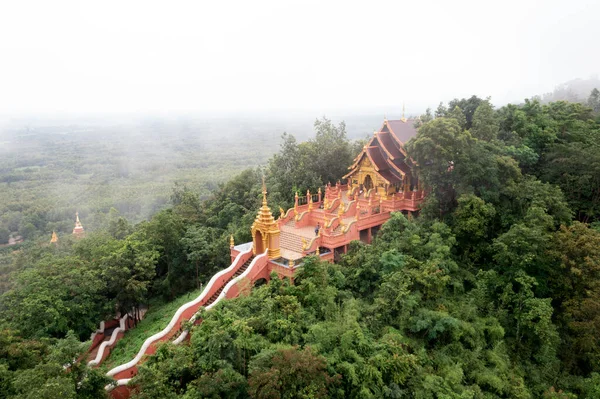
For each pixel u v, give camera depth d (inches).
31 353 855.1
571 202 1476.4
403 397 922.1
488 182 1408.7
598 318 1052.5
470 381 1014.4
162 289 1662.2
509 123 1798.7
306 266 1141.7
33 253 1926.7
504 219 1363.2
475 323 1117.7
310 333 948.6
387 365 927.7
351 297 1152.2
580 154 1472.7
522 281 1148.5
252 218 1776.6
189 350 907.4
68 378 732.7
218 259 1632.6
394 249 1207.6
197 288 1667.1
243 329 880.3
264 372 784.3
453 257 1323.8
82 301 1286.9
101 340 1444.4
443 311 1101.1
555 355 1141.7
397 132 1705.2
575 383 1083.3
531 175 1553.9
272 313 984.3
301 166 2028.8
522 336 1156.5
